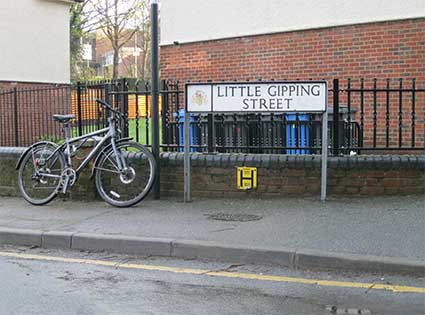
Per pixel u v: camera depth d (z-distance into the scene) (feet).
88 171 27.27
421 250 17.65
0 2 58.49
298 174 25.44
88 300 14.99
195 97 25.35
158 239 19.52
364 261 16.90
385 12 35.60
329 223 21.11
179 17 43.93
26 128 52.90
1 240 21.63
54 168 27.71
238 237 19.57
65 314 13.98
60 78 66.64
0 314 14.03
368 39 36.24
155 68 26.43
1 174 29.91
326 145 24.41
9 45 59.67
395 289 15.46
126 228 21.35
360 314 13.76
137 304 14.64
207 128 27.63
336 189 25.22
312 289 15.61
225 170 26.25
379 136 36.01
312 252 17.60
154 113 26.50
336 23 37.22
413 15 34.81
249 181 25.90
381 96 35.91
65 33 67.26
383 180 24.89
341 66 37.27
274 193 25.77
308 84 24.18
